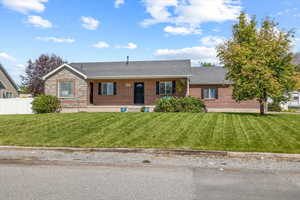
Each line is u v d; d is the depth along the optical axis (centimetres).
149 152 766
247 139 853
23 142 875
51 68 3158
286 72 1412
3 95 2934
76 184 507
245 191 471
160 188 484
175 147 777
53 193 461
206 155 734
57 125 1152
